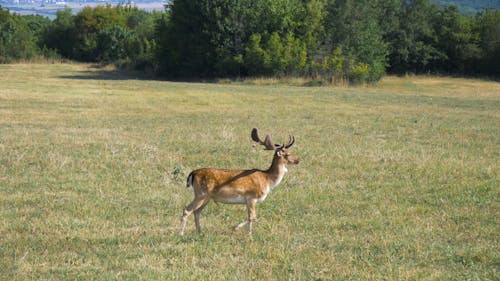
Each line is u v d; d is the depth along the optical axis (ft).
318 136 100.37
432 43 303.68
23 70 292.20
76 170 71.10
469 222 52.06
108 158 77.51
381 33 274.36
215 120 118.32
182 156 80.43
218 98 163.94
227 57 250.98
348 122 119.03
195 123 113.70
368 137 100.27
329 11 255.29
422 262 41.60
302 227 50.26
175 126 108.68
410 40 297.94
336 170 73.61
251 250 43.78
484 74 298.56
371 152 84.64
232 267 40.04
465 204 58.34
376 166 75.87
